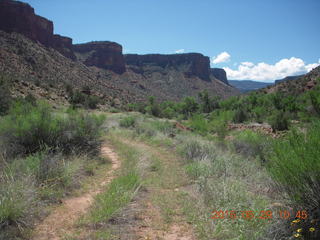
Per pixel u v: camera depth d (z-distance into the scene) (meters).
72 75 93.62
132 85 176.12
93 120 9.63
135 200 4.61
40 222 3.64
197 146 8.93
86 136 8.48
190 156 8.34
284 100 31.36
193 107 61.47
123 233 3.39
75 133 8.22
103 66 180.25
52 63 90.50
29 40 102.75
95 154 8.34
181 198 4.79
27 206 3.71
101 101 52.47
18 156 6.16
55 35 136.88
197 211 4.11
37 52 90.31
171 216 3.97
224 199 4.24
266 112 29.27
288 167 3.07
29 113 7.95
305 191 2.98
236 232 3.26
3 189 3.85
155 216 3.98
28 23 109.94
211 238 3.26
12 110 8.46
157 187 5.55
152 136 13.84
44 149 6.80
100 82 111.44
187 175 6.47
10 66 60.19
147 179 6.05
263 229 3.09
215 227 3.43
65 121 8.47
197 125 18.16
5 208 3.39
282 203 3.60
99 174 6.42
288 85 57.47
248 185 5.16
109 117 24.88
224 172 6.14
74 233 3.33
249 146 8.73
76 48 182.25
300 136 3.44
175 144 11.19
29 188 4.17
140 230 3.51
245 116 27.91
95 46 182.75
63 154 7.20
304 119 13.96
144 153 8.91
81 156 7.28
